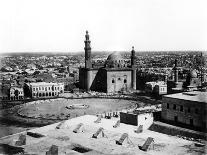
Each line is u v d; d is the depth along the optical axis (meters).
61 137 87.00
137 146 80.31
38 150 75.94
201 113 101.94
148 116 110.06
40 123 130.12
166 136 91.06
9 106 173.88
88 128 97.88
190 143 83.62
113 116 136.50
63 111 157.25
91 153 74.25
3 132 113.50
